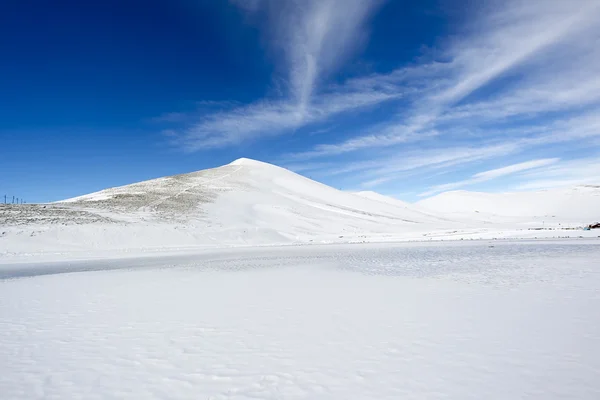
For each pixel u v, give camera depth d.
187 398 5.13
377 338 7.49
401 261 23.91
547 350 6.52
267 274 18.91
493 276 15.62
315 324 8.68
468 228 85.50
